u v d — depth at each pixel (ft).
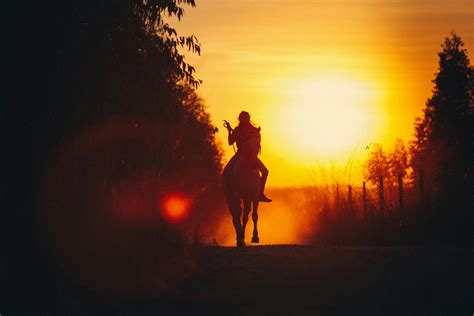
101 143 86.63
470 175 122.42
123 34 85.46
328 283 67.36
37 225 77.51
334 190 138.62
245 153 108.37
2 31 77.41
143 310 58.75
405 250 88.79
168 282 68.49
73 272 68.54
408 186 130.52
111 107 87.30
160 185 100.32
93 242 76.74
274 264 78.13
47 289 63.87
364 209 128.36
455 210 118.52
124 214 88.53
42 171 79.92
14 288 63.67
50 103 80.28
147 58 87.71
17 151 78.89
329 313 56.13
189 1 87.56
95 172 87.25
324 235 132.98
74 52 81.30
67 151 82.58
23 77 78.28
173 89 94.12
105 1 81.66
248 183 107.34
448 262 77.71
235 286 66.80
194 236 95.86
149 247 78.84
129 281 67.51
